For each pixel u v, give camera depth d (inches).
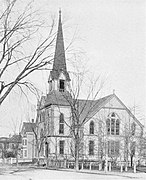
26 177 1238.3
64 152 2942.9
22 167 2212.1
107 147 2524.6
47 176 1259.8
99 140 2532.0
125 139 2428.6
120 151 2800.2
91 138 2898.6
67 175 1353.3
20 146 4047.7
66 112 2950.3
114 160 2410.2
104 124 2751.0
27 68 688.4
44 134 2817.4
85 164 2175.2
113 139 2901.1
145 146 2333.9
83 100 2851.9
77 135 1697.8
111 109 2999.5
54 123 2957.7
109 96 3029.0
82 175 1346.0
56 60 778.2
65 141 2955.2
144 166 2207.2
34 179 1153.4
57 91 2930.6
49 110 2908.5
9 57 689.0
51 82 2984.7
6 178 1164.5
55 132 2950.3
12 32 692.1
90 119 2938.0
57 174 1393.9
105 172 1566.2
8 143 4079.7
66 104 2935.5
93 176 1301.7
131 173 1514.5
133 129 2566.4
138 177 1280.8
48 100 2903.5
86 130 2893.7
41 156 3043.8
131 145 2383.1
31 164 2741.1
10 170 1768.0
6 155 3976.4
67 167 2114.9
